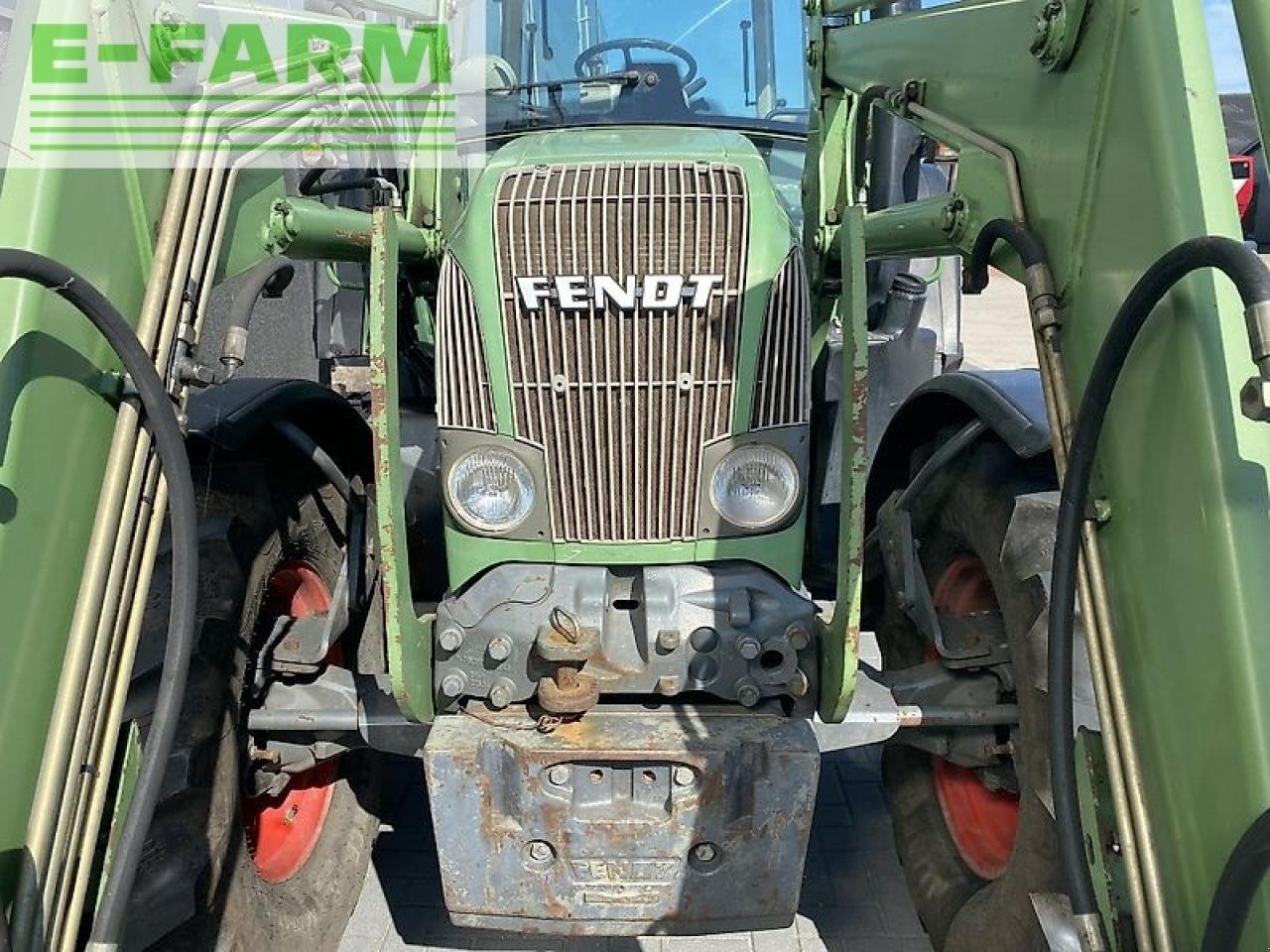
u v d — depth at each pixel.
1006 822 2.16
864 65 2.30
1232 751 1.14
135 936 1.62
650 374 1.85
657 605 1.84
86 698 1.35
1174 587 1.24
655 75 2.96
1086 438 1.33
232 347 1.76
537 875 1.80
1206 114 1.25
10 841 1.24
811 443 2.21
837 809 2.92
